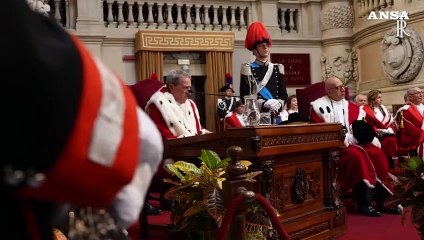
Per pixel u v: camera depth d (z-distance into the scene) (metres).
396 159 7.45
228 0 10.71
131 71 9.91
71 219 1.06
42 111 0.79
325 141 3.81
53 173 0.81
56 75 0.81
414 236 4.22
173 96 4.62
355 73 10.86
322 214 3.82
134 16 10.30
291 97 7.81
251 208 2.70
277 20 11.02
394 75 9.09
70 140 0.81
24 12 0.83
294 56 11.05
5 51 0.78
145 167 1.01
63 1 9.73
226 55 10.17
